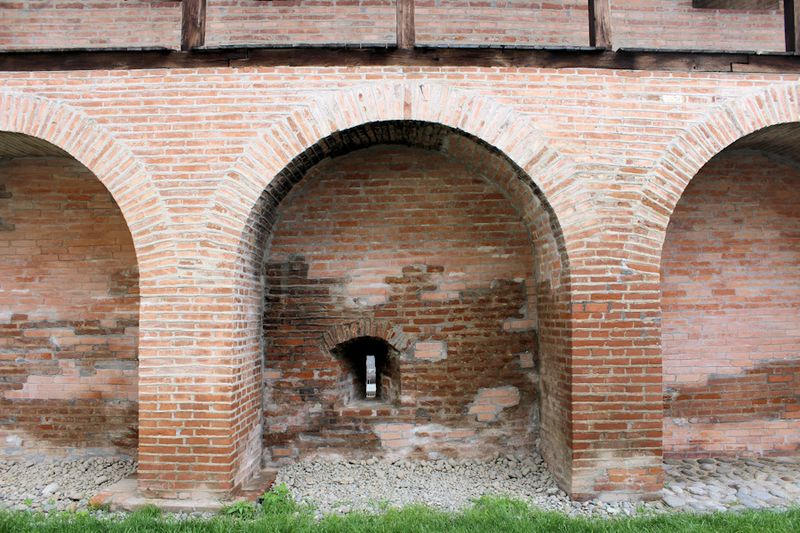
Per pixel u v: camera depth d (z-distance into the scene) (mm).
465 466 5699
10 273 5934
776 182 6156
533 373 5832
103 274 5930
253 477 5301
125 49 4707
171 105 4723
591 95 4844
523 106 4809
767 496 4945
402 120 4777
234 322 4723
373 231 5848
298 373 5797
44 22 6094
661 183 4844
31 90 4730
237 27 6070
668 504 4734
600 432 4754
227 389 4641
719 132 4902
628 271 4797
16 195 5938
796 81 4992
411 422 5797
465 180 5852
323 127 4734
